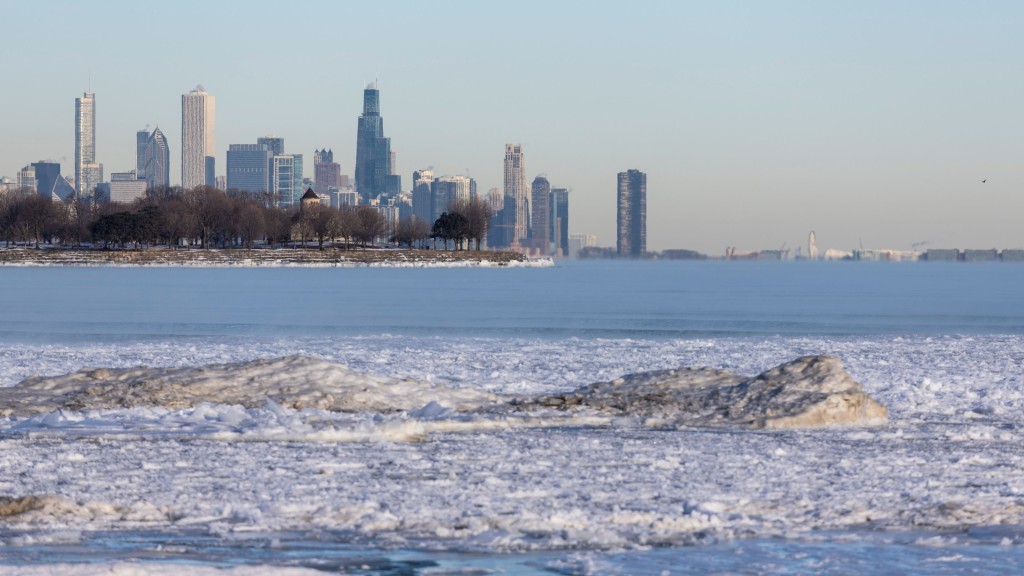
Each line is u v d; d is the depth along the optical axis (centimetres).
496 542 1923
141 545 1906
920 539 1975
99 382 3950
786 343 7094
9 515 2108
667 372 4034
